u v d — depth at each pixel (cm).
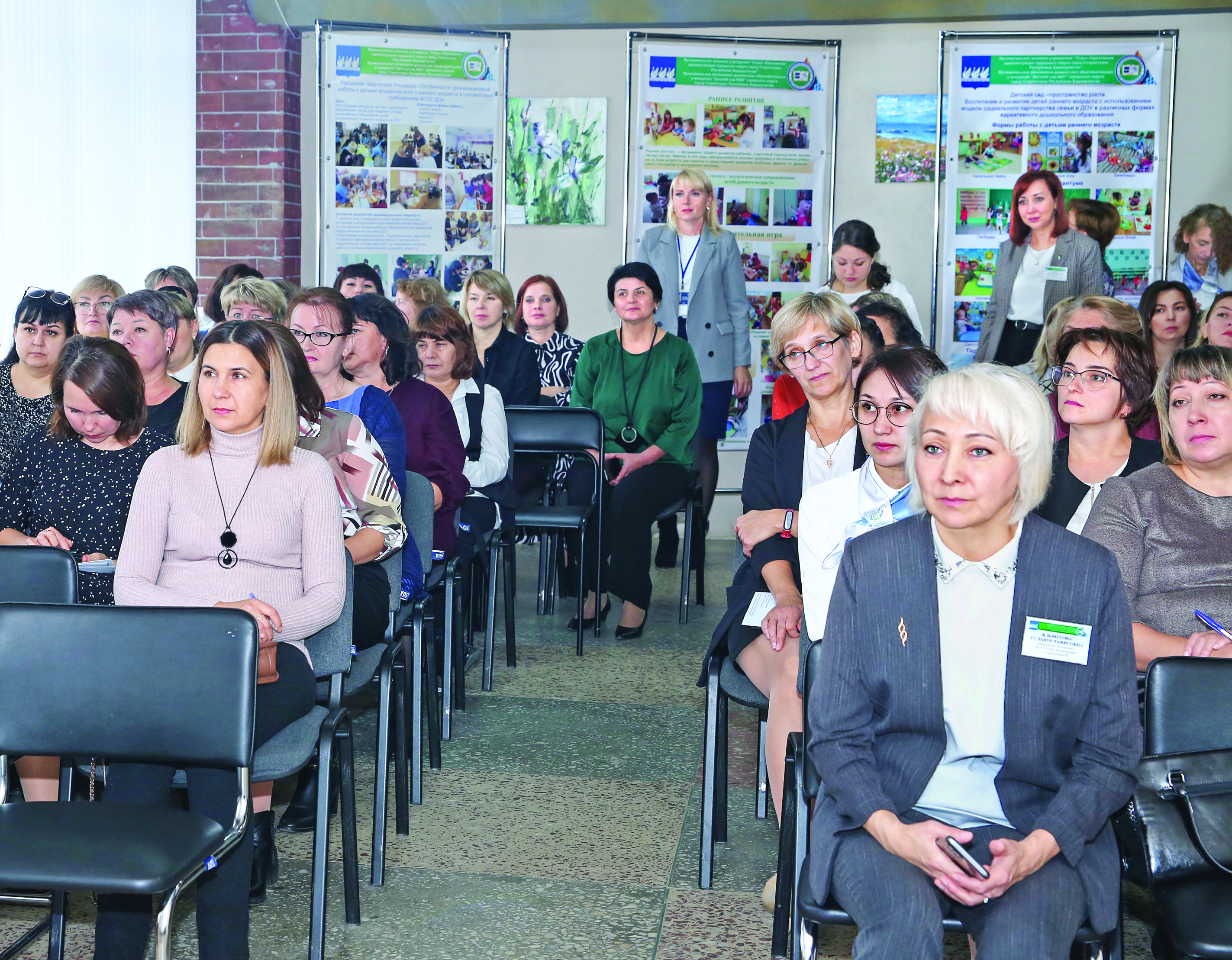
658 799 326
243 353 247
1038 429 173
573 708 402
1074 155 664
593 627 500
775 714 254
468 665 448
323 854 234
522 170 701
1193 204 668
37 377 369
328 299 331
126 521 284
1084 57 656
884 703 183
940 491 174
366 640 290
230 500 251
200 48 679
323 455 297
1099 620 175
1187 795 188
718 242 616
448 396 443
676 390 514
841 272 570
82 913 257
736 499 709
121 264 627
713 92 675
